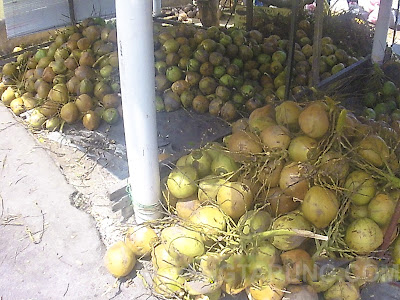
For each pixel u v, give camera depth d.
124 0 2.17
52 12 5.71
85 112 4.24
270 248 2.25
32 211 3.19
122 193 2.89
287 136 2.58
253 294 2.24
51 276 2.67
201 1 6.23
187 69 4.54
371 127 2.79
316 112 2.49
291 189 2.41
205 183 2.58
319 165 2.39
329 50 4.92
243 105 4.36
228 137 3.00
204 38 4.77
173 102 4.43
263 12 6.10
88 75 4.37
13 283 2.62
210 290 2.23
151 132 2.50
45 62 4.77
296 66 4.73
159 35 4.82
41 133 4.21
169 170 2.91
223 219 2.43
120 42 2.29
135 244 2.54
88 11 6.11
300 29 5.62
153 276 2.52
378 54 4.78
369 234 2.27
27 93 4.61
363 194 2.37
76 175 3.61
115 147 3.96
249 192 2.47
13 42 6.39
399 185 2.34
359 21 6.12
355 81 4.53
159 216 2.77
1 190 3.41
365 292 2.44
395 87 4.34
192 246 2.30
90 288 2.58
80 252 2.84
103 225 3.06
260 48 4.89
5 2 5.22
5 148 3.95
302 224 2.33
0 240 2.93
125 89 2.39
